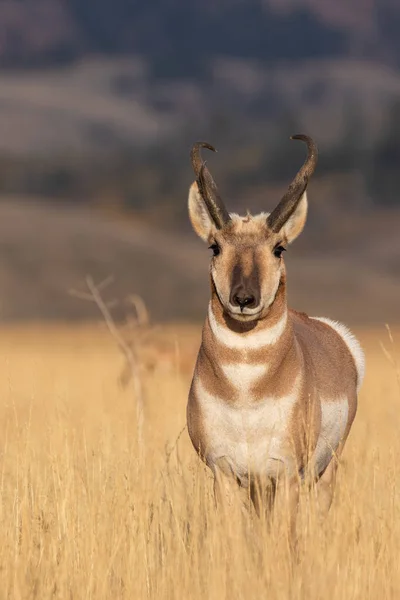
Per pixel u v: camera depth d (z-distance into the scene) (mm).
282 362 26719
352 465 30250
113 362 96688
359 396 53594
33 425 39562
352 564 24250
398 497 27500
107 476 28156
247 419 26750
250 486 27734
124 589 24266
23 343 153125
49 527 26594
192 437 28094
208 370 27062
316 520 26109
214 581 23438
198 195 27516
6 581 24125
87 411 42812
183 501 28719
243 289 25484
